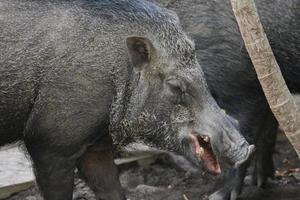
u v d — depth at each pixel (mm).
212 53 12922
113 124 10391
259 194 14344
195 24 12883
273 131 14312
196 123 10125
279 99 9359
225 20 12812
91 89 10133
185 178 15086
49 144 10273
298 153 9625
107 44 10211
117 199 11312
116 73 10195
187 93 10125
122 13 10391
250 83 13117
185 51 10219
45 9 10219
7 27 10070
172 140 10344
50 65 10062
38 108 10156
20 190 13711
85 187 14250
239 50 12867
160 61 10180
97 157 11148
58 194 10461
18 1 10227
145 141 10570
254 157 14477
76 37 10133
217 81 13008
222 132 9977
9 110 10227
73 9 10281
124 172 15273
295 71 13266
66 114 10141
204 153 10180
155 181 14992
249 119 13352
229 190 13516
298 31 12953
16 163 14344
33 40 10070
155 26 10305
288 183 14867
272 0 12906
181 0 12883
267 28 12914
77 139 10281
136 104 10305
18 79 10070
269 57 9242
